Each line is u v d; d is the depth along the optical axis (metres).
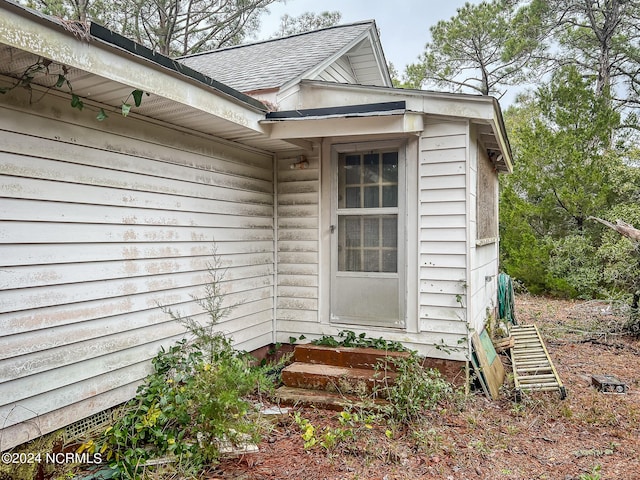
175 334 3.80
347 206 4.90
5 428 2.50
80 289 2.96
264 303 5.06
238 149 4.64
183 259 3.89
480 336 5.00
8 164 2.52
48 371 2.74
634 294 7.14
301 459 3.01
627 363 5.55
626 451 3.21
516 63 16.55
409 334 4.55
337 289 4.93
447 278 4.39
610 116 11.02
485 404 4.06
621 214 9.44
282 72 5.25
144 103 3.14
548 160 11.10
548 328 7.36
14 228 2.55
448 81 18.20
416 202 4.52
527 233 10.95
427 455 3.09
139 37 13.64
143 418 2.99
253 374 3.62
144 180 3.48
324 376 4.09
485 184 6.08
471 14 16.41
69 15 11.70
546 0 14.48
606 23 14.24
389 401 3.76
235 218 4.59
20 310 2.58
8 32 2.01
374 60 7.62
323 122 4.23
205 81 3.31
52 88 2.75
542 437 3.44
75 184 2.92
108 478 2.69
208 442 2.87
